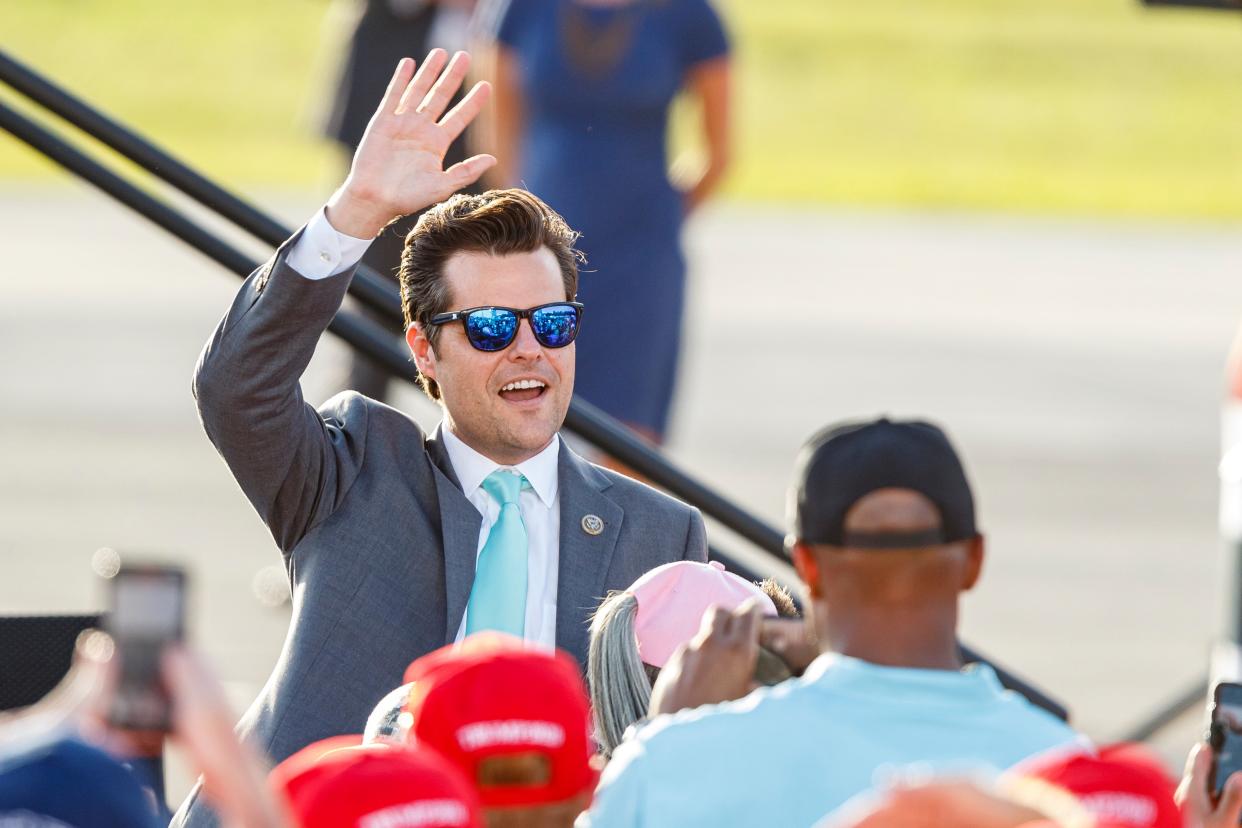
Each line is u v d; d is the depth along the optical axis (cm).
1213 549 3472
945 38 14725
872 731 870
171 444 3875
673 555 1352
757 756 866
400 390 3766
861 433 895
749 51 13912
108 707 723
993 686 895
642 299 2498
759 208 8706
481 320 1304
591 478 1364
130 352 4862
